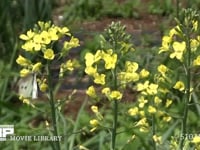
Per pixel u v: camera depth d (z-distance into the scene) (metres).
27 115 7.93
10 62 8.85
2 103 7.96
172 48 4.49
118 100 4.54
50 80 4.68
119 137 6.87
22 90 4.95
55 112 4.77
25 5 8.66
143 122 4.72
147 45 10.47
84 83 9.01
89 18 12.56
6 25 9.27
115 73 4.48
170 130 6.55
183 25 4.43
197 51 4.45
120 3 13.82
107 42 4.50
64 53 4.69
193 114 7.61
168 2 12.83
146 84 4.76
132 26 12.16
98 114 4.68
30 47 4.54
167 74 5.01
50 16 8.77
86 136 7.29
